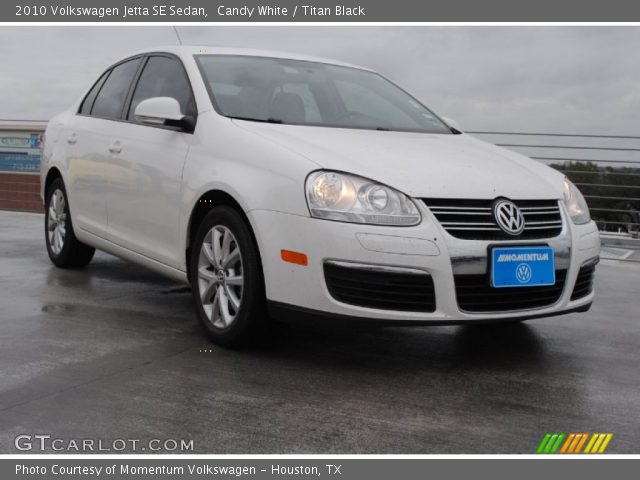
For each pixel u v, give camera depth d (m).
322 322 3.14
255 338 3.45
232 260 3.48
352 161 3.27
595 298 5.45
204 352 3.46
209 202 3.68
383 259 3.05
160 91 4.38
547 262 3.32
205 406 2.76
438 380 3.18
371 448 2.44
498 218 3.23
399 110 4.50
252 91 4.05
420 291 3.11
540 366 3.46
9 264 5.78
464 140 4.18
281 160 3.29
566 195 3.62
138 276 5.39
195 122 3.88
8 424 2.55
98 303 4.46
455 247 3.12
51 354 3.36
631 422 2.75
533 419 2.75
